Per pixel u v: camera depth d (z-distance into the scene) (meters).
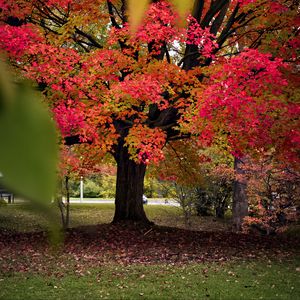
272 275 9.77
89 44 13.55
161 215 25.39
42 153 0.18
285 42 11.14
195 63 13.02
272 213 16.58
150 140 10.80
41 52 9.34
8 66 0.22
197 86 11.05
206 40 10.23
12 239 14.16
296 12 10.91
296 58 11.16
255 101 9.08
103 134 11.38
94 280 9.39
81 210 26.84
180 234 15.18
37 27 11.19
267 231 17.42
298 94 10.18
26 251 12.41
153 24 9.28
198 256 12.17
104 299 8.12
